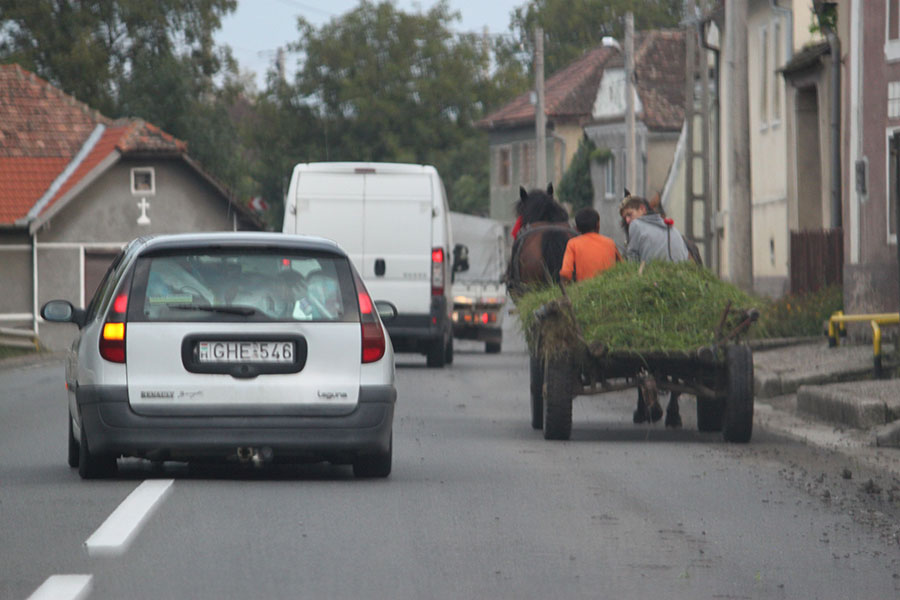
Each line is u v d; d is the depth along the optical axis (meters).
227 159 190.62
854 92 66.56
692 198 100.00
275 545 23.16
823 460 35.34
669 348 37.75
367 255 69.94
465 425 43.56
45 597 19.31
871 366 52.72
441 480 30.89
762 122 105.88
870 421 42.50
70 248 135.12
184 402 29.20
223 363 29.33
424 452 36.22
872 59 65.56
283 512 26.31
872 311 63.72
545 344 38.38
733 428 38.38
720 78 115.38
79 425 29.98
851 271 64.88
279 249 30.12
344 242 69.81
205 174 141.25
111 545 22.97
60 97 144.50
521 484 30.42
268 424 29.33
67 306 33.28
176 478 30.89
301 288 29.94
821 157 86.38
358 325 29.88
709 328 38.06
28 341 97.44
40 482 30.09
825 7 79.00
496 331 93.06
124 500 27.48
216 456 29.97
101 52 194.88
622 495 29.12
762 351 63.94
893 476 32.84
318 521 25.44
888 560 23.00
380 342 30.03
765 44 105.06
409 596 19.70
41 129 140.38
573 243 41.84
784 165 99.75
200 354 29.33
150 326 29.31
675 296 38.12
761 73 105.81
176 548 22.80
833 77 78.75
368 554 22.56
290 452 29.86
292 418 29.42
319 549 22.89
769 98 103.75
